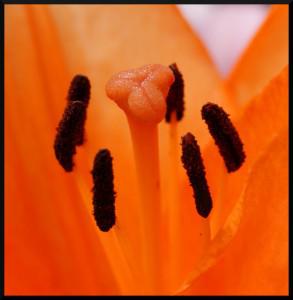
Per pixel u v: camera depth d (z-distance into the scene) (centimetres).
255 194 19
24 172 21
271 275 20
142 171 19
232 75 23
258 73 23
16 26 22
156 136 19
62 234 21
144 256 20
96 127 22
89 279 21
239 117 20
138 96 19
